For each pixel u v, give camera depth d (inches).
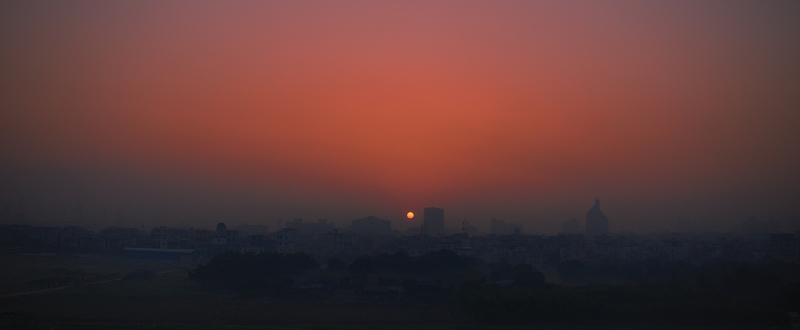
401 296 3727.9
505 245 6358.3
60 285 3932.1
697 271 5187.0
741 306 3265.3
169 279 4488.2
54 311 3149.6
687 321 3181.6
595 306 3198.8
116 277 4507.9
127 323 2938.0
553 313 3171.8
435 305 3604.8
